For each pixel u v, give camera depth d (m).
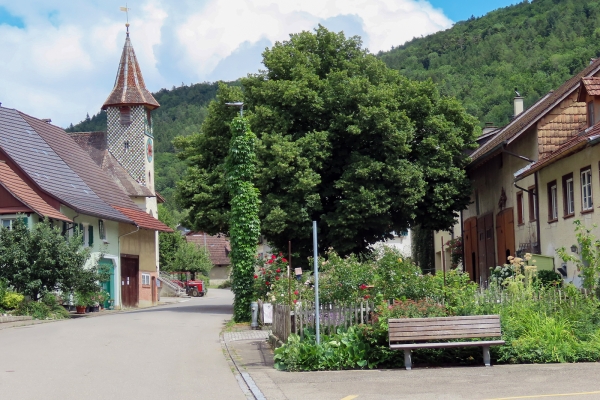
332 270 17.53
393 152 34.06
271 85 35.06
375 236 36.44
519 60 93.81
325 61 37.31
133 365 15.79
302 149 33.59
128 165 67.19
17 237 33.25
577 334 15.43
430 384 12.40
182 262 84.81
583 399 10.59
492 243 36.22
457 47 111.00
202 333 23.67
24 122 44.97
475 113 83.56
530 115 34.38
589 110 26.02
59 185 41.78
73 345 19.88
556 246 26.94
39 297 33.34
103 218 42.88
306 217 33.28
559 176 26.69
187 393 12.12
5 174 37.66
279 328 17.92
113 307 45.78
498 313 15.52
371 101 34.25
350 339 14.80
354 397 11.27
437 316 15.02
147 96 68.44
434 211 35.22
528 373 13.29
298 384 12.76
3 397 11.80
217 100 37.59
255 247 27.70
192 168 36.34
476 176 39.09
